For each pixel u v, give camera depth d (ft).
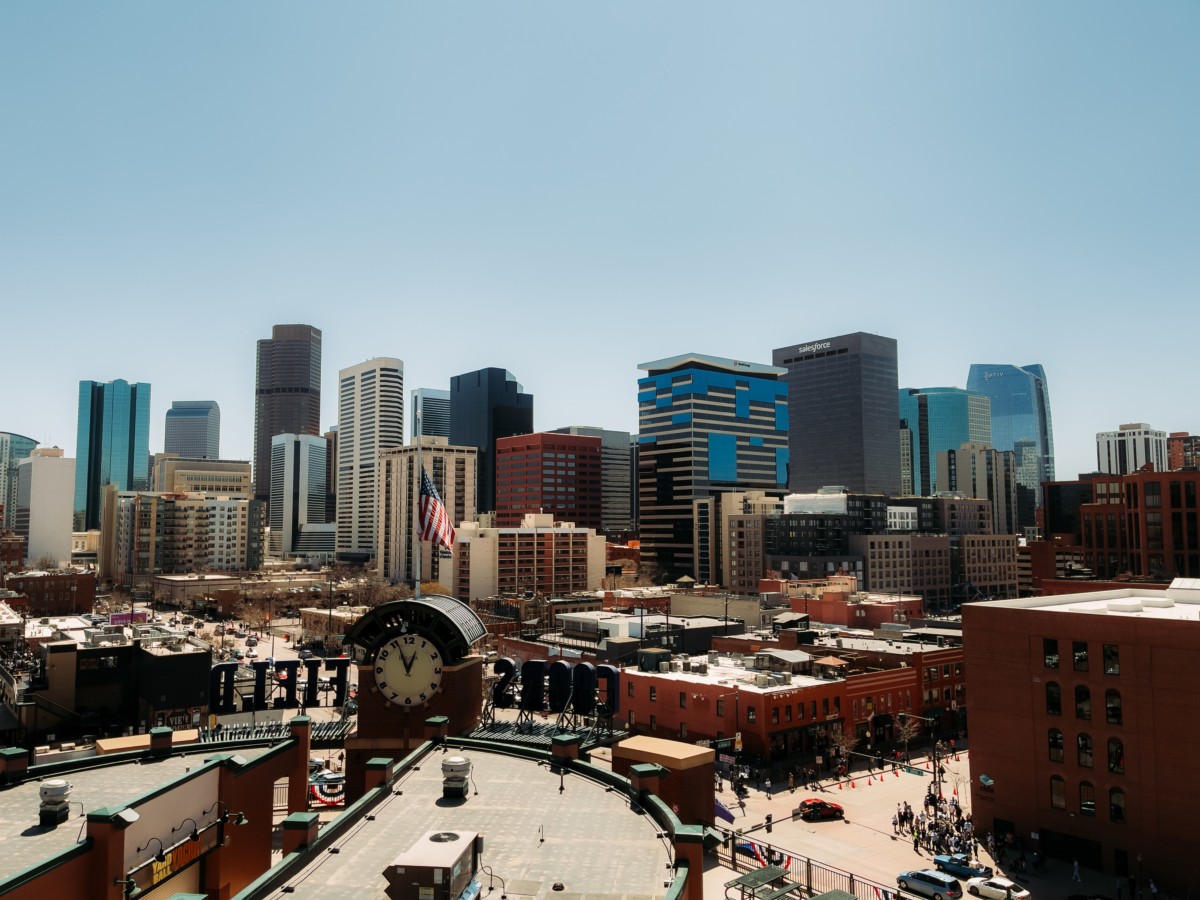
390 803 111.65
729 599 574.15
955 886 196.13
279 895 81.15
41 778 127.75
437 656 156.97
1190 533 545.85
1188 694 212.23
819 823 252.01
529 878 86.79
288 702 192.54
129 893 94.48
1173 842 211.20
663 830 101.81
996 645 247.29
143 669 374.63
